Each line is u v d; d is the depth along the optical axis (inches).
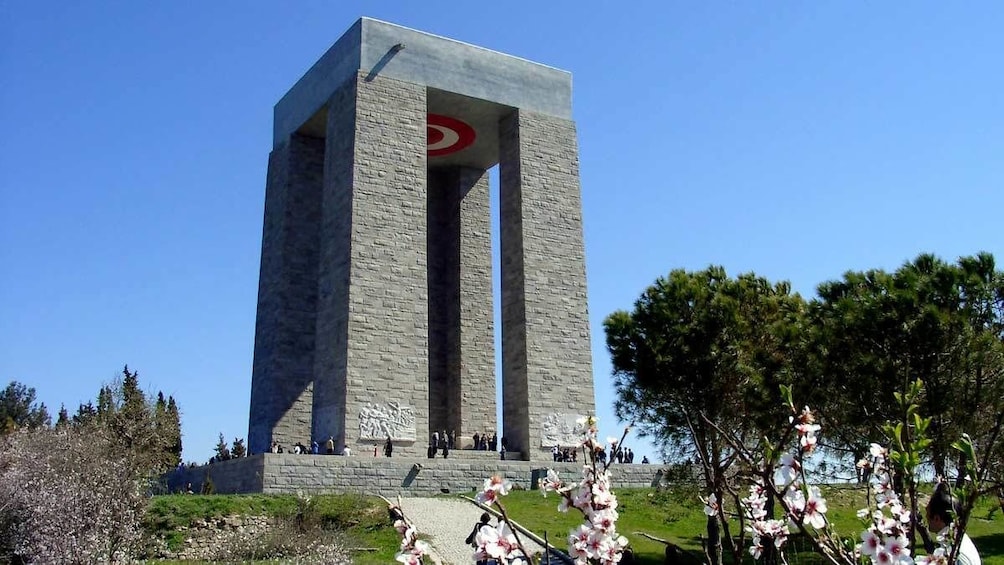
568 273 1964.8
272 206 2122.3
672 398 1024.9
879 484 256.1
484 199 2284.7
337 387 1712.6
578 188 2041.1
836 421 836.0
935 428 789.2
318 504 1267.2
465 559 1038.4
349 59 1913.1
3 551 950.4
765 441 241.3
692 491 1098.1
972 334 836.0
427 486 1552.7
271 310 1999.3
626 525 1273.4
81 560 932.6
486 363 2150.6
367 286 1758.1
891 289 881.5
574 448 1836.9
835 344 896.3
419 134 1892.2
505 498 1434.5
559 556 1000.9
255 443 1946.4
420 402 1745.8
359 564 1037.2
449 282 2213.3
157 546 1115.9
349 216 1792.6
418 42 1946.4
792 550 633.6
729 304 1028.5
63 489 967.0
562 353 1902.1
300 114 2089.1
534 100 2049.7
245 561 1063.6
